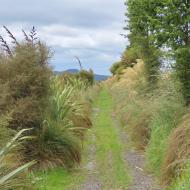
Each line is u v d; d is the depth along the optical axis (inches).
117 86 1473.9
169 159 479.5
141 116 735.1
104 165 583.8
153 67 904.3
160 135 581.0
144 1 802.8
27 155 537.0
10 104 533.0
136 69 1171.9
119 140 786.8
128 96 1053.2
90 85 1711.4
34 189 407.5
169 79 685.9
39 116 557.3
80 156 583.5
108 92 2042.3
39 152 543.5
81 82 1267.2
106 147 714.8
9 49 572.4
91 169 560.4
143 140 682.8
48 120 565.0
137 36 946.7
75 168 557.0
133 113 858.1
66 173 533.3
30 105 542.9
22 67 555.8
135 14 944.3
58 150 558.3
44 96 570.9
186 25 606.5
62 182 496.1
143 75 984.3
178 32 601.0
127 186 480.7
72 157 567.5
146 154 605.0
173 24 607.8
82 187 480.1
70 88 811.4
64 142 566.3
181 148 465.4
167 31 606.2
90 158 628.1
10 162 413.4
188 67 606.5
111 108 1363.2
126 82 1227.2
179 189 395.2
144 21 913.5
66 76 1205.7
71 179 510.9
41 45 575.5
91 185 488.1
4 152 363.9
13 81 546.9
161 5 772.0
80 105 837.2
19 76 546.9
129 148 707.4
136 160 610.5
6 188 350.6
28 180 402.0
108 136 829.2
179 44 609.9
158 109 635.5
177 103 608.7
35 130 551.8
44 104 571.8
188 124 487.8
